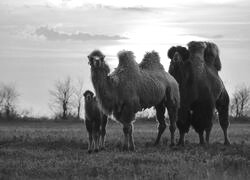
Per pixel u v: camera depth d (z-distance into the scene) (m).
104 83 19.66
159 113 22.88
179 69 22.52
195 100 22.41
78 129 35.56
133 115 20.55
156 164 17.00
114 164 16.91
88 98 20.25
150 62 22.22
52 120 52.16
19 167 16.45
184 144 22.45
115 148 20.94
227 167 16.12
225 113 23.98
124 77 20.42
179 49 22.61
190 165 16.39
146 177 14.67
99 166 16.48
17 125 44.91
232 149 20.47
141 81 20.95
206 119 22.59
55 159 18.03
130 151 19.98
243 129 37.91
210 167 16.05
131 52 21.00
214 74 23.17
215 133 31.48
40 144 21.78
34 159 18.05
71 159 17.98
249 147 21.34
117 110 20.39
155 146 21.94
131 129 20.52
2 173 15.73
